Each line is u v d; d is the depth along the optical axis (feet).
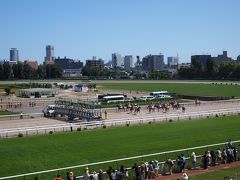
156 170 134.31
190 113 281.33
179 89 578.66
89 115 264.72
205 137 203.21
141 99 408.46
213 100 422.41
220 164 151.43
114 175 124.16
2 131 205.05
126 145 184.96
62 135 205.57
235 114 291.38
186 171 140.87
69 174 123.75
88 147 180.34
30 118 285.23
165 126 235.81
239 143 187.93
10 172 143.13
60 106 299.17
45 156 164.25
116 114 303.27
